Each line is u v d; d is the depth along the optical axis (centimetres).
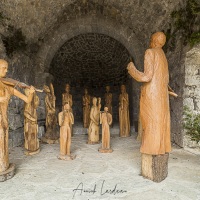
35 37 796
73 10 827
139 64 849
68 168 434
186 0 566
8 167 393
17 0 604
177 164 449
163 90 366
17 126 632
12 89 385
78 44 969
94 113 640
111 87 1051
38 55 832
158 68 363
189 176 387
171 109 639
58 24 840
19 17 656
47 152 553
